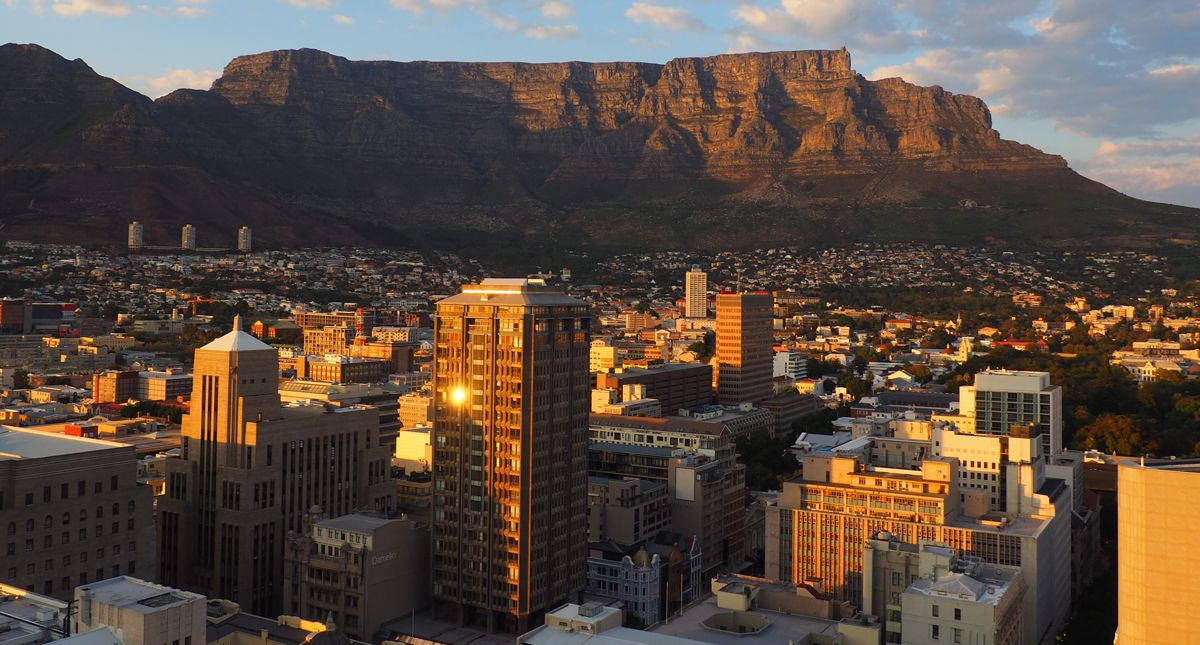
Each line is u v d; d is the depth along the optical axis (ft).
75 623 638.53
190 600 634.43
